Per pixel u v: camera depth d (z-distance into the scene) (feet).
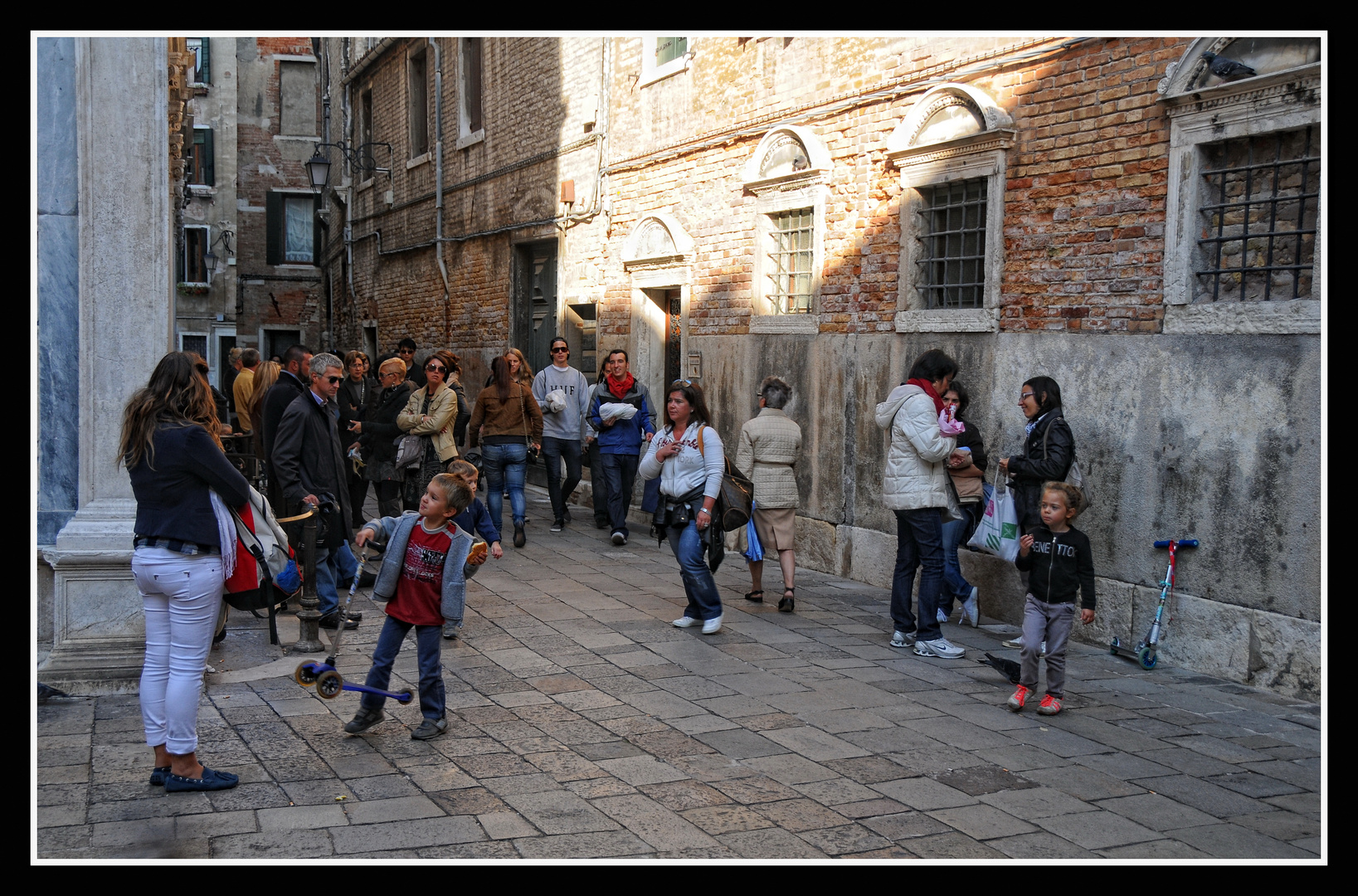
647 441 35.60
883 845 13.33
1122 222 22.93
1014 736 17.57
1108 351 23.13
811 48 32.12
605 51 42.42
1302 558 19.67
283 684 19.54
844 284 30.99
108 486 19.24
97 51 19.06
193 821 13.56
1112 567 23.12
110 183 19.17
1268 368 20.12
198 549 14.33
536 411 35.14
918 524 22.47
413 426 29.86
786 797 14.78
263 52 103.35
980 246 26.94
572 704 18.81
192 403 14.52
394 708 18.44
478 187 54.13
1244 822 14.23
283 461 22.00
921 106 27.78
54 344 19.52
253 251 104.47
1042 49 24.58
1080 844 13.47
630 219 41.42
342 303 81.10
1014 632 25.08
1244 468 20.58
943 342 27.43
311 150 104.78
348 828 13.46
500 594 27.53
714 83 36.52
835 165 31.22
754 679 20.54
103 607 19.03
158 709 14.46
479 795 14.64
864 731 17.66
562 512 38.09
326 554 23.34
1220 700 19.67
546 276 48.62
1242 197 21.18
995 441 25.90
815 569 32.19
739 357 35.35
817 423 32.04
